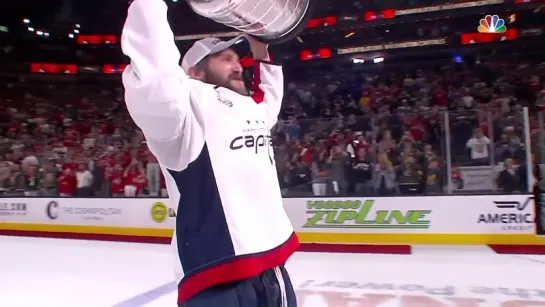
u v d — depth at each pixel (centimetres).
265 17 130
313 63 2381
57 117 2069
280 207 141
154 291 538
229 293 122
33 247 886
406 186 857
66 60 2570
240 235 124
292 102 2003
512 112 813
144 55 107
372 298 475
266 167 138
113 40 2531
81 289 556
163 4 112
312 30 2298
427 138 859
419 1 2131
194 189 124
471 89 1698
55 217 1057
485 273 584
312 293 500
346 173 891
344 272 606
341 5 2253
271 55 175
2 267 702
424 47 2209
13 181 1137
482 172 821
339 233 839
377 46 2284
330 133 935
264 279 129
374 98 1873
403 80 2017
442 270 607
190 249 122
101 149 1188
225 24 131
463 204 787
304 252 760
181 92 110
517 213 764
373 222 823
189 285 122
